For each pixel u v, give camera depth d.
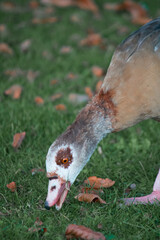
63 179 4.59
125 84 4.61
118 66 4.72
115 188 5.16
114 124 4.75
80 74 8.20
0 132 6.12
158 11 10.48
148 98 4.59
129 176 5.39
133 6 10.70
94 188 5.08
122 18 10.55
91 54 8.94
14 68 8.40
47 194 4.70
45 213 4.66
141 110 4.68
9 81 7.90
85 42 9.31
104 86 4.75
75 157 4.59
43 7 11.21
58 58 8.82
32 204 4.80
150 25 4.81
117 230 4.36
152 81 4.53
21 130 6.20
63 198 4.62
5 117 6.56
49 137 6.07
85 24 10.30
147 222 4.49
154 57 4.54
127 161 5.73
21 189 5.06
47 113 6.73
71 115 6.75
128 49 4.73
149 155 5.80
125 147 6.02
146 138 6.16
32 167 5.49
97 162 5.63
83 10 11.04
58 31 9.97
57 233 4.32
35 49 9.17
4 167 5.44
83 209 4.72
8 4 11.13
